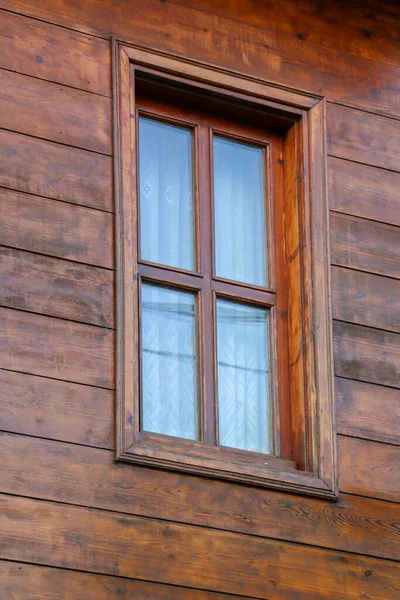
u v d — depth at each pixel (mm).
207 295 9898
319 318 9945
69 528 8641
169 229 10047
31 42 9695
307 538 9297
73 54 9812
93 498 8773
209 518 9055
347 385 9875
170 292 9844
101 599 8562
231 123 10469
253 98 10344
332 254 10180
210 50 10336
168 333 9734
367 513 9562
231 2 10555
